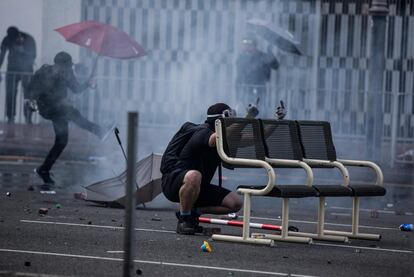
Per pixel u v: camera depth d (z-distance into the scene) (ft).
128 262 52.26
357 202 82.99
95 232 79.30
